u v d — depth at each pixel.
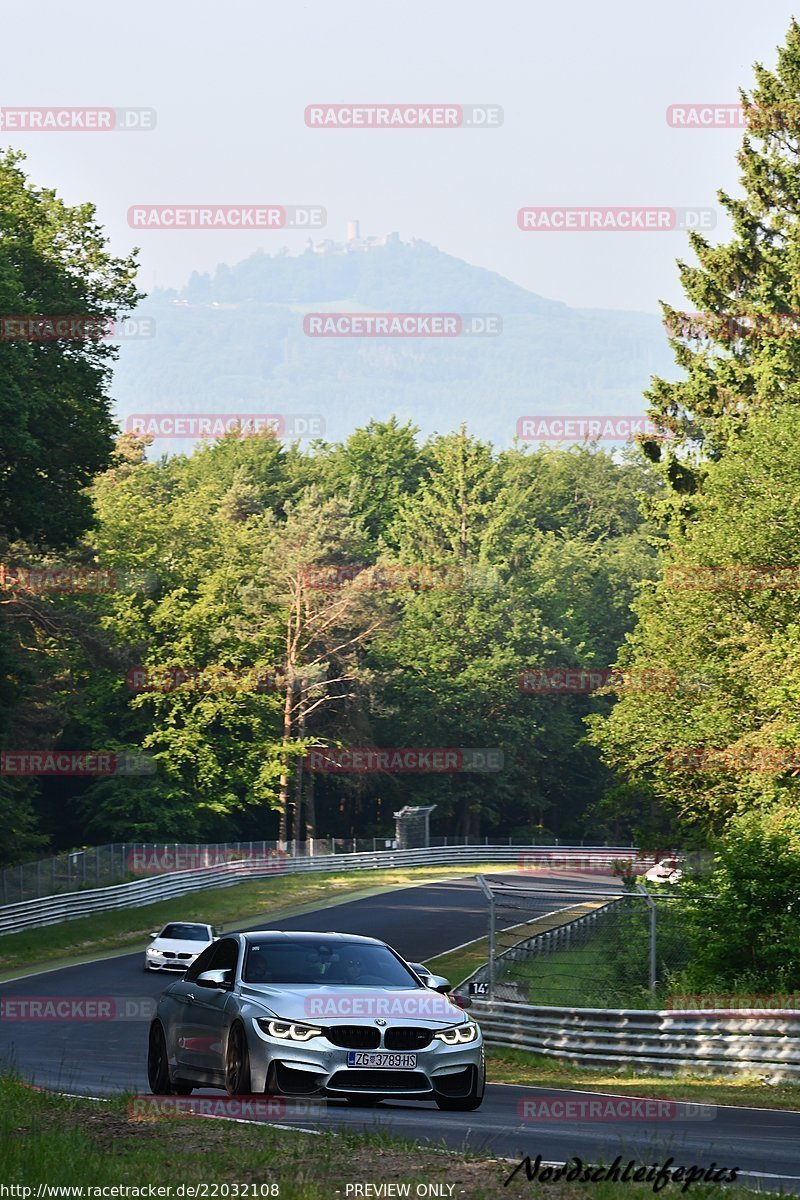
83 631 121.25
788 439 77.88
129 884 109.56
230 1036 25.52
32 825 134.62
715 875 51.97
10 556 118.19
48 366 91.25
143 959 87.25
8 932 90.56
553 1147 23.28
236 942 27.81
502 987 56.03
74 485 96.00
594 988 60.59
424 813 180.62
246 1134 21.97
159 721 161.75
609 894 52.75
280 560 180.00
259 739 169.25
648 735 80.12
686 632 79.94
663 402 101.62
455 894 131.00
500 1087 38.38
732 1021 41.28
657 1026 43.75
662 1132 26.34
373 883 144.75
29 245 91.06
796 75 99.25
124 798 151.50
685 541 90.00
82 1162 18.44
